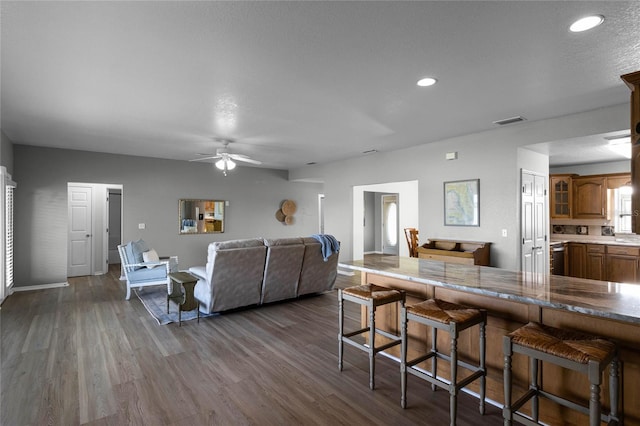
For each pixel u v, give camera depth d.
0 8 1.93
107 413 2.26
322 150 6.28
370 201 11.20
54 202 6.08
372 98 3.48
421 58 2.59
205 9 1.95
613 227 5.96
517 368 2.23
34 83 3.05
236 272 4.26
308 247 4.78
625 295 1.98
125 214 6.86
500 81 3.04
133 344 3.44
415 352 2.84
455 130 4.77
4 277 5.05
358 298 2.67
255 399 2.43
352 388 2.57
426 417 2.21
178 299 4.34
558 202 6.49
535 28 2.17
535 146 4.51
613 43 2.36
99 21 2.07
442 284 2.36
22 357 3.12
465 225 5.08
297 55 2.54
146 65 2.70
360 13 2.00
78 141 5.54
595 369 1.51
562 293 2.03
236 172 8.34
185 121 4.32
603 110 3.79
